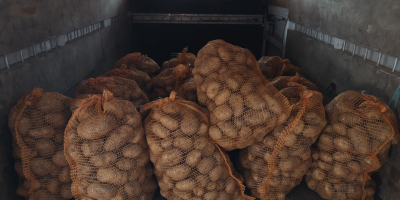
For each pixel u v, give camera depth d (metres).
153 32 6.29
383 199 2.39
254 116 2.02
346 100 2.26
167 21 6.19
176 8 6.12
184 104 2.12
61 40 3.19
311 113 2.16
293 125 2.09
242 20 6.17
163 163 2.04
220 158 2.15
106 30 4.66
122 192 2.02
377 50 2.57
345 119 2.16
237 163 2.52
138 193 2.12
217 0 6.06
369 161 2.13
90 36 3.97
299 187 2.53
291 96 2.41
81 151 1.95
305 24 4.24
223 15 6.14
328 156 2.25
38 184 2.14
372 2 2.65
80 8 3.64
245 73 2.24
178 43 6.35
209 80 2.22
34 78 2.55
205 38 6.31
